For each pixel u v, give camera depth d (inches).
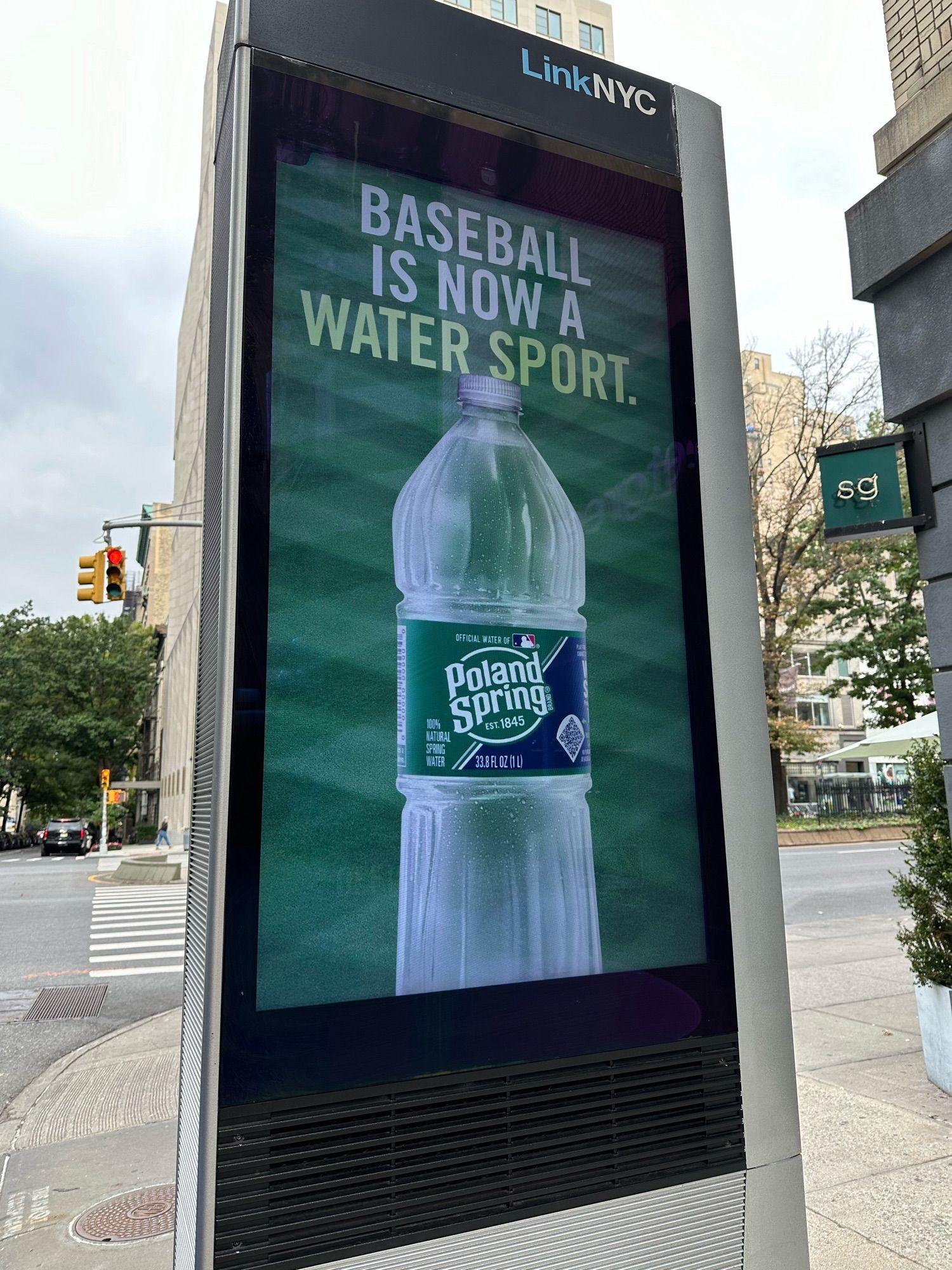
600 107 109.4
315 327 88.1
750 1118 96.6
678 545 106.0
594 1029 89.5
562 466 100.2
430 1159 78.7
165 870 796.0
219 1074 71.9
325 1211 73.6
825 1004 264.7
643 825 98.3
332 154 91.0
